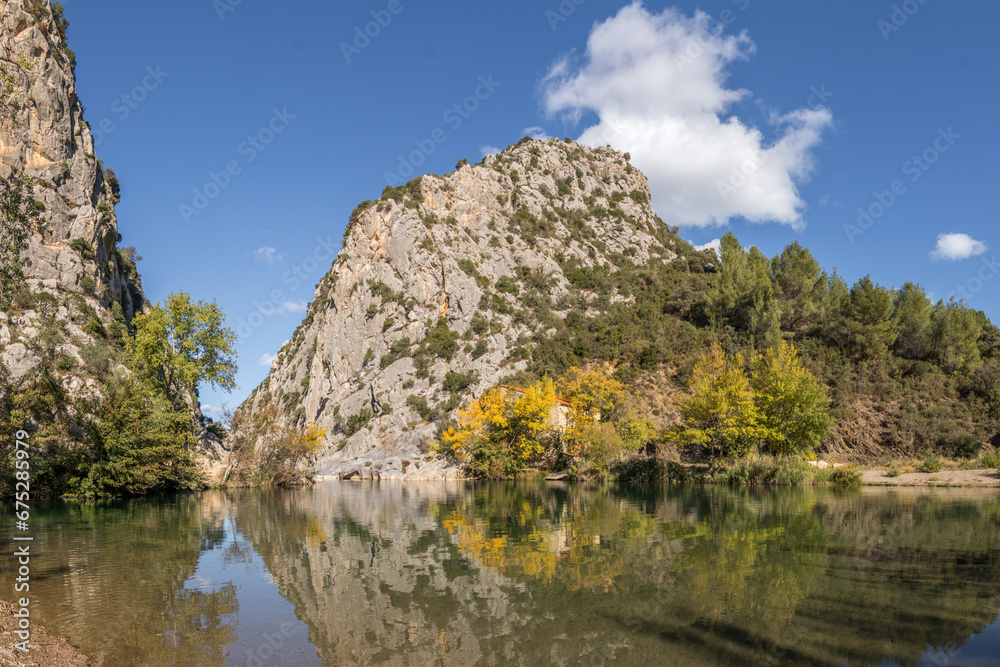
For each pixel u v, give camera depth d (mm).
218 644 9703
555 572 14461
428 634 10125
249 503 32688
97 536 20516
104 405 35281
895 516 24125
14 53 57219
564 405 65000
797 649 9172
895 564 15047
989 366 67000
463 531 21250
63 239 57531
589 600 11984
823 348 74125
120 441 34594
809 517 24000
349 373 97000
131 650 9422
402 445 69562
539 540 19109
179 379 44375
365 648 9477
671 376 75062
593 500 32719
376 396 84188
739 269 90438
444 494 38906
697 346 79938
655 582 13375
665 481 46625
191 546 18500
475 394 73625
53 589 13195
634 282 110375
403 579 13953
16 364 39375
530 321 91188
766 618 10719
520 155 144625
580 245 121812
